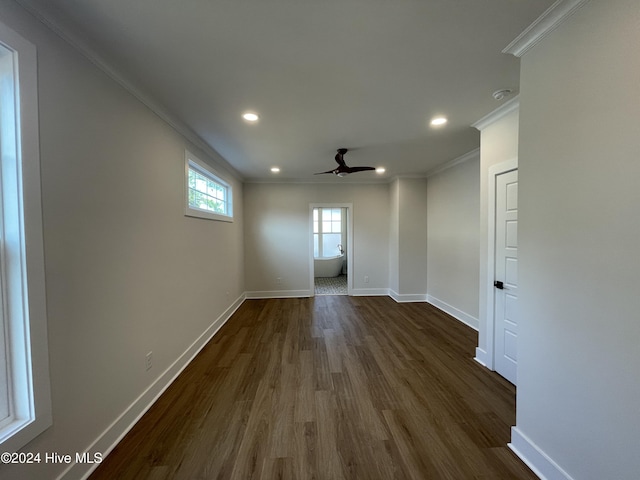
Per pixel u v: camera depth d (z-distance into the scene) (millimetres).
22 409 1226
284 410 2092
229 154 3809
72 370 1453
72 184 1478
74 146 1494
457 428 1889
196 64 1760
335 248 9359
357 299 5672
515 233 2426
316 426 1914
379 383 2469
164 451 1699
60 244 1396
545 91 1439
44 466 1285
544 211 1457
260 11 1329
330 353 3121
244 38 1523
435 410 2084
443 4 1299
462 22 1413
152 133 2258
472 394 2293
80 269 1520
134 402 1968
